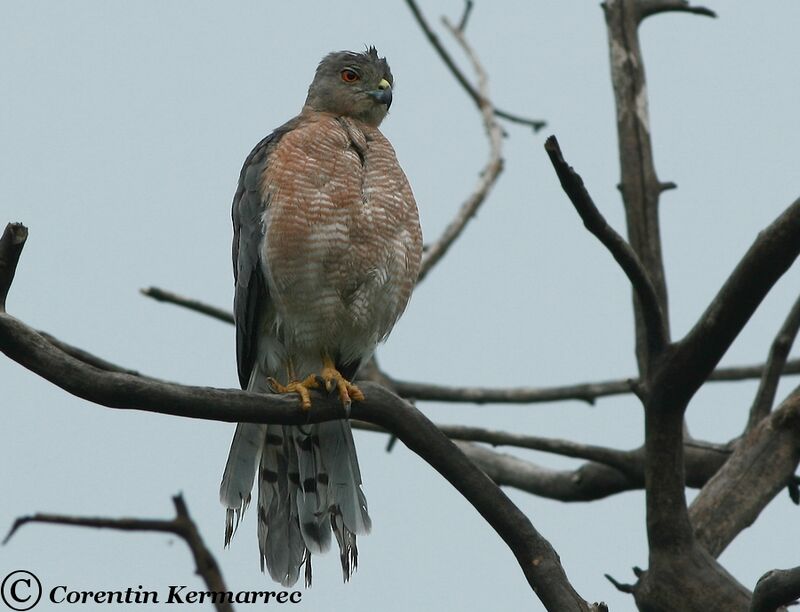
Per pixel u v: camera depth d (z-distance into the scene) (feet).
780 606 26.50
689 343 30.81
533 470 42.86
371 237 37.40
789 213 28.48
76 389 25.08
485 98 52.75
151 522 23.02
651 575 32.65
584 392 47.37
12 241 23.41
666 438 31.99
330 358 39.04
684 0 45.55
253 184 38.11
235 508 35.12
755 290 29.53
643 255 40.32
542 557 29.73
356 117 43.04
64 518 22.54
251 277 37.78
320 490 36.55
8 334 24.18
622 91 42.63
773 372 37.96
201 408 26.96
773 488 35.73
